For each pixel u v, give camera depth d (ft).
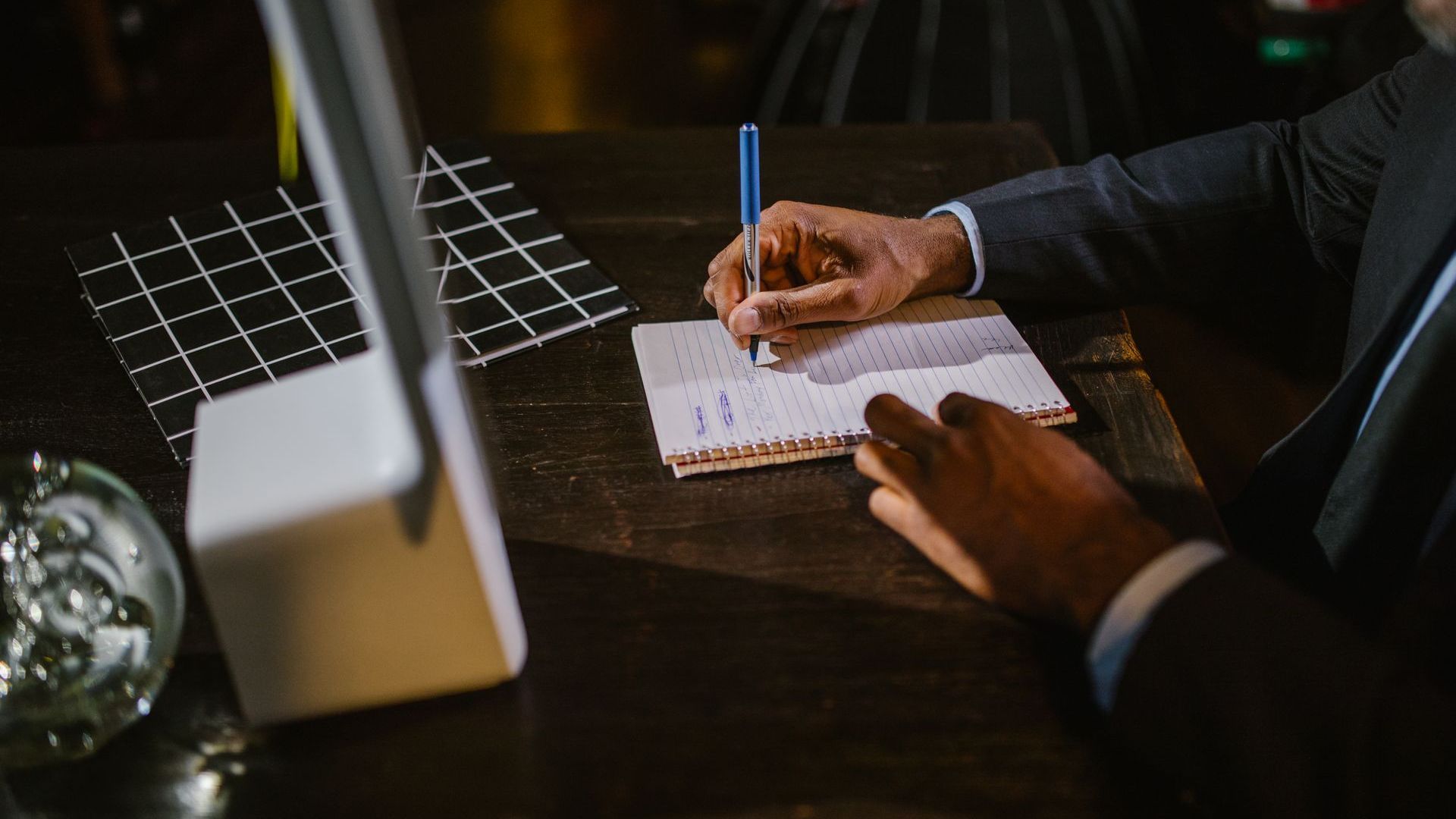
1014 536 2.09
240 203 3.53
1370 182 2.98
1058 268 3.04
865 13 6.08
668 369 2.76
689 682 2.02
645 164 3.80
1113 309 3.09
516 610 2.05
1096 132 5.56
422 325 1.59
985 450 2.20
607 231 3.43
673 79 10.09
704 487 2.46
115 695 1.90
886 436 2.35
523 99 9.74
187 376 2.76
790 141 3.94
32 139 8.68
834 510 2.39
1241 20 6.31
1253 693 1.77
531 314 3.00
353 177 1.45
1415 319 2.37
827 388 2.69
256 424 1.90
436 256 3.25
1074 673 2.03
